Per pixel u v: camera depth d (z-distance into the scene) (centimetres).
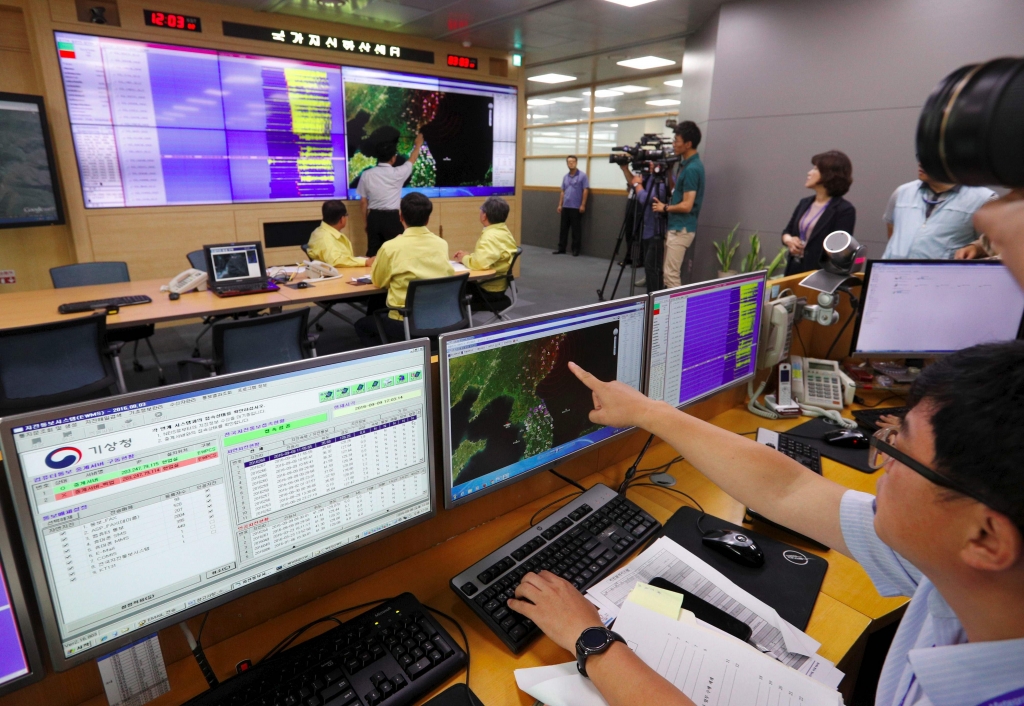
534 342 114
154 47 462
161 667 80
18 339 236
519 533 122
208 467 77
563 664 87
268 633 95
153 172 484
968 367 46
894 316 183
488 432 111
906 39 370
